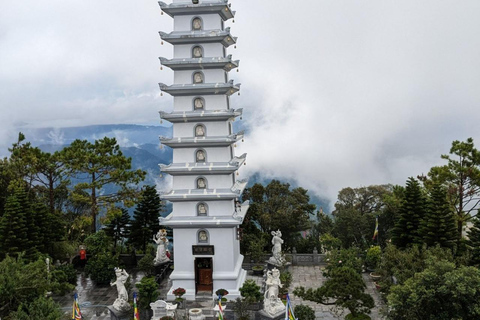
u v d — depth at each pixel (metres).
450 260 37.72
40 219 50.47
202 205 43.78
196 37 42.56
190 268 43.97
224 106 43.38
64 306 43.72
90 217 58.75
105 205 60.25
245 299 38.94
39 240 48.72
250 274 51.00
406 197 49.47
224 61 42.38
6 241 45.78
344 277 34.94
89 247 54.88
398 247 49.09
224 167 42.59
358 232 67.06
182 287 43.94
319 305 41.78
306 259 55.50
